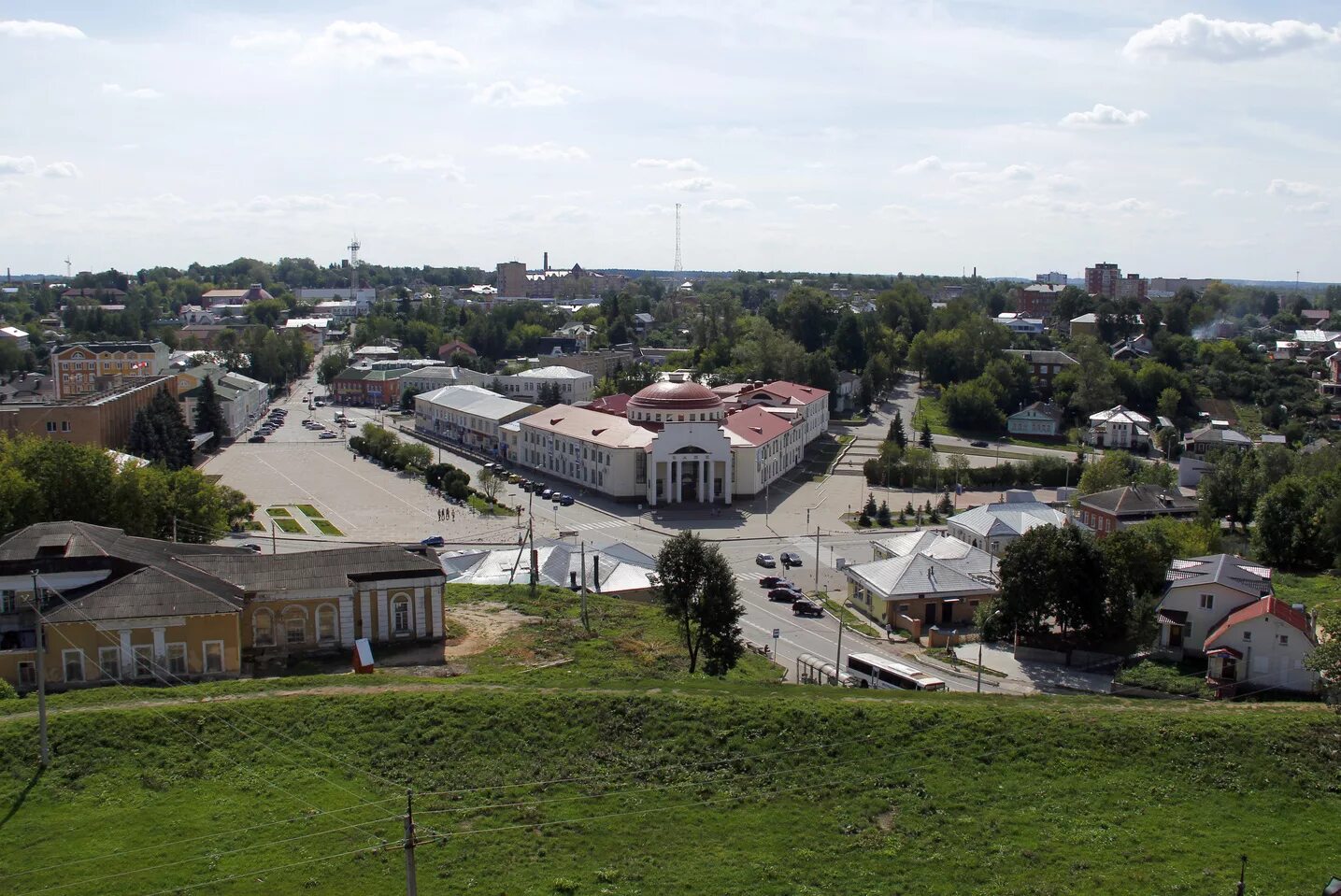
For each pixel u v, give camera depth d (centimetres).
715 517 16062
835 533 15112
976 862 4944
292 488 17862
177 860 4772
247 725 5928
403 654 7900
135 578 7275
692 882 4759
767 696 6506
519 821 5212
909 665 9031
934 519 15988
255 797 5328
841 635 9881
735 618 8100
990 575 11219
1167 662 8869
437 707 6159
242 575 7931
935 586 10656
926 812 5381
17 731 5691
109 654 7038
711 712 6200
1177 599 9031
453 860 4875
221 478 18612
